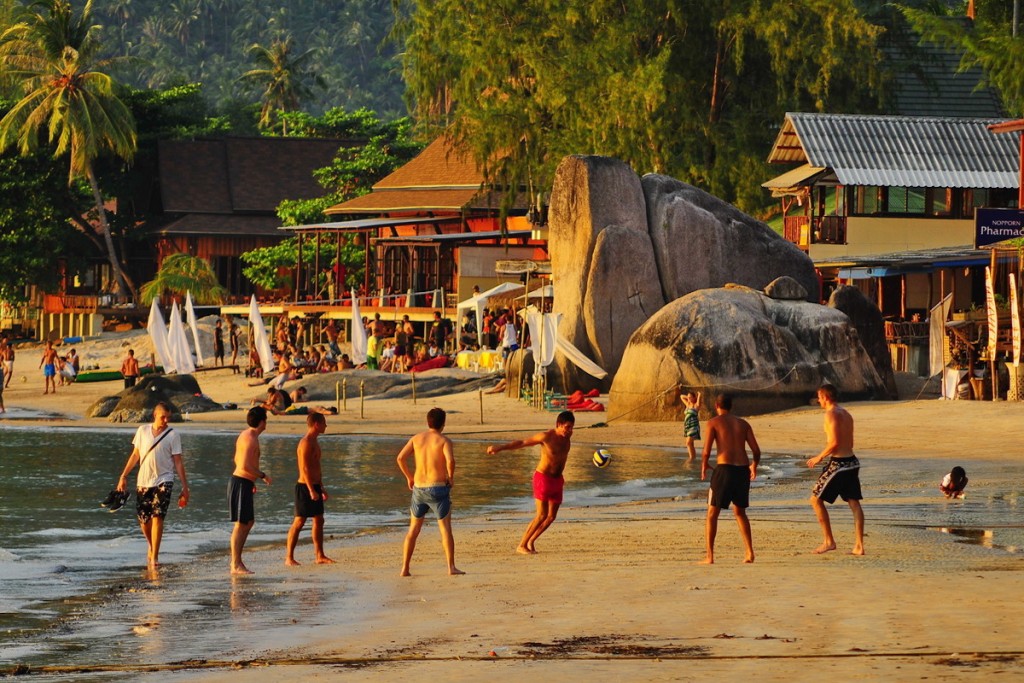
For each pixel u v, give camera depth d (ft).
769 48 287.07
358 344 277.03
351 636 57.72
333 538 96.58
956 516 92.43
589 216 225.15
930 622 54.90
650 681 46.37
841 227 268.82
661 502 110.83
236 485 80.18
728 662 48.93
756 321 189.26
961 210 269.44
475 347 284.61
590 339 222.69
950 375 186.80
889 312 267.39
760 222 232.73
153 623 63.41
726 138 297.74
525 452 163.22
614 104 275.59
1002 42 231.71
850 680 45.44
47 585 76.54
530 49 286.87
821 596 61.77
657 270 225.15
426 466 75.46
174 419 216.13
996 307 182.39
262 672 50.57
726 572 70.49
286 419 218.59
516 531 94.43
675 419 186.39
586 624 57.57
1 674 52.24
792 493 112.37
